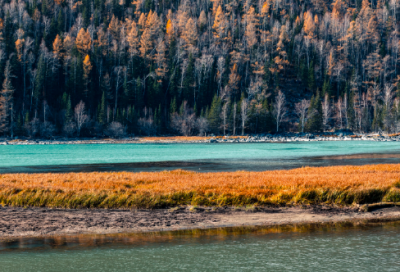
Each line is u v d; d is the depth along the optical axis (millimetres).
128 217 19000
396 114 155625
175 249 14117
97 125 143250
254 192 23359
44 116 137500
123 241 15062
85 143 128125
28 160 57031
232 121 152000
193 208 20828
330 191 23406
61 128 140750
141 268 12133
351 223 18453
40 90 148375
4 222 17500
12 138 127625
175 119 150125
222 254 13562
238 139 134625
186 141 133250
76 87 155875
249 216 19641
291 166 46625
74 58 160000
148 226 17375
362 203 22922
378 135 146250
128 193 22406
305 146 100438
